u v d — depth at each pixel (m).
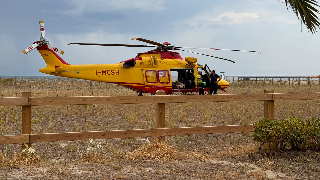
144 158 6.07
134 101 6.61
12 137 5.89
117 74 17.75
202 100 7.03
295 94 7.47
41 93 22.81
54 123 10.62
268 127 6.43
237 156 6.31
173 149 6.59
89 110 13.44
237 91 25.12
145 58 17.73
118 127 10.16
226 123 10.81
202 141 8.20
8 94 21.12
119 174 4.87
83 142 7.97
